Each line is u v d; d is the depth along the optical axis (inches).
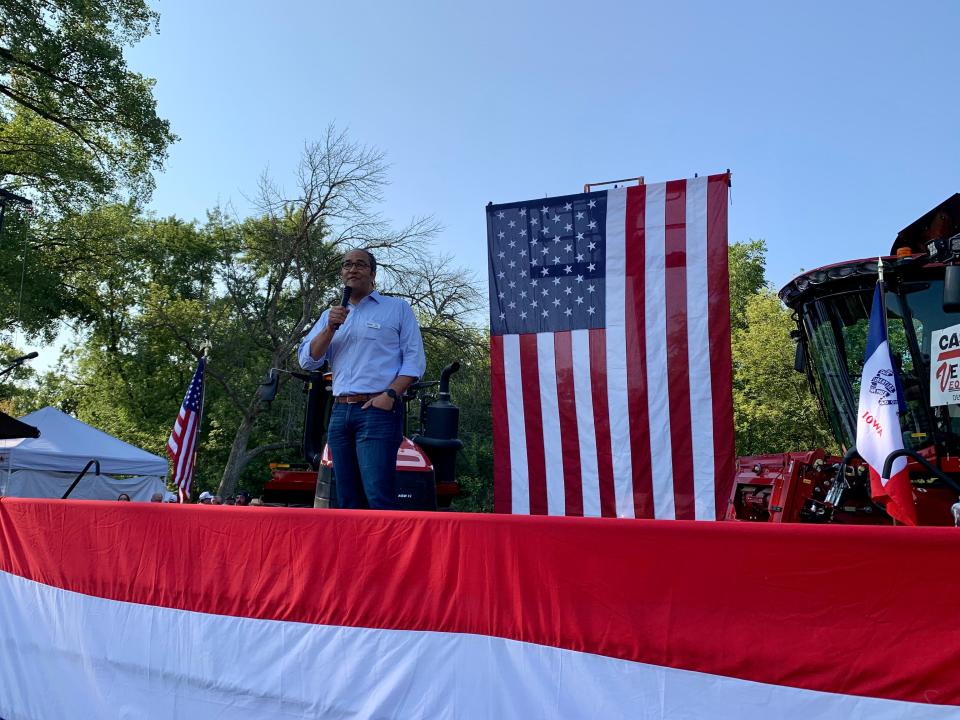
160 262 1389.0
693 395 243.4
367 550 114.0
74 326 1320.1
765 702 84.7
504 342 264.1
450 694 103.7
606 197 258.8
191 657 128.9
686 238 248.4
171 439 519.8
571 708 95.0
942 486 231.5
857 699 80.5
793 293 280.5
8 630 160.2
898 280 243.4
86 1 925.2
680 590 90.8
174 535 135.7
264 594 123.0
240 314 1277.1
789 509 250.4
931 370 217.8
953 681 76.3
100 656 141.5
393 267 1201.4
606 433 251.1
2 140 983.0
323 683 114.3
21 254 984.3
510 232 267.7
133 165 1048.8
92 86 960.3
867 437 163.9
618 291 254.2
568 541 98.0
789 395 1206.3
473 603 104.1
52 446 662.5
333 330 164.9
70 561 150.9
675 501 243.4
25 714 153.1
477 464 1295.5
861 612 81.4
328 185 1185.4
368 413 163.0
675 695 89.3
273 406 1234.6
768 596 86.0
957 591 77.4
